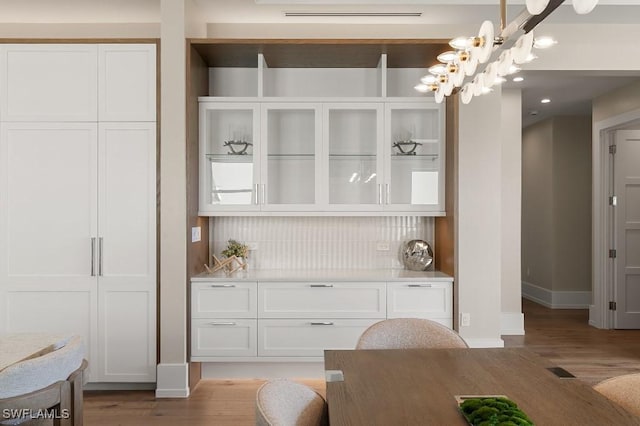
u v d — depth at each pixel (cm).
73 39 326
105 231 326
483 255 367
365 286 339
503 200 503
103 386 335
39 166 327
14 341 183
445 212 359
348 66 384
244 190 357
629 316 519
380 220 391
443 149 357
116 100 326
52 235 327
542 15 145
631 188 525
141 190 327
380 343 216
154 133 326
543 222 655
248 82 387
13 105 327
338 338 338
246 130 358
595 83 478
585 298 628
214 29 375
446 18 364
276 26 376
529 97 532
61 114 327
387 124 356
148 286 326
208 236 385
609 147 525
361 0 339
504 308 497
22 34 379
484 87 198
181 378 324
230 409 304
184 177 325
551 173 632
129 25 379
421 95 382
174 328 325
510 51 173
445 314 340
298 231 390
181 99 325
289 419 139
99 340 327
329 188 359
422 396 145
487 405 128
